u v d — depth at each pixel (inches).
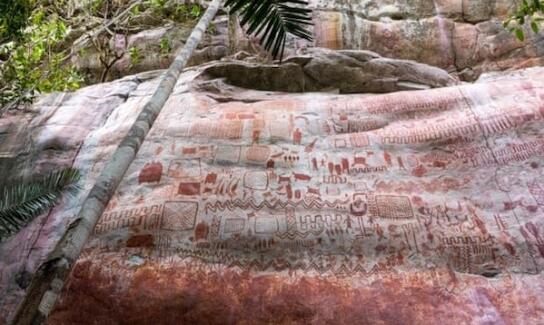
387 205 178.5
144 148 208.1
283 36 144.3
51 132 231.1
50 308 82.6
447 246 163.8
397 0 333.4
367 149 206.1
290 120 223.5
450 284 152.3
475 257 160.4
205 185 187.9
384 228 170.1
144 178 191.9
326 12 329.7
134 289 151.0
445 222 171.9
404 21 327.0
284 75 267.9
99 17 346.3
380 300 148.4
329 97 246.7
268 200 181.3
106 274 154.9
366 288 151.9
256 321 144.9
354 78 266.2
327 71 267.6
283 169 196.2
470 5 329.1
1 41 259.1
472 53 317.4
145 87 269.0
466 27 323.9
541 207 172.6
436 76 264.4
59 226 177.9
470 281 153.1
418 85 261.7
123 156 115.8
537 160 189.3
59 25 288.4
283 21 143.3
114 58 331.9
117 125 231.0
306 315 145.7
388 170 195.5
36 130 234.8
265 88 270.1
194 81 258.8
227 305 148.0
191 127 220.2
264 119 223.9
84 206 101.8
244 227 170.6
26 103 259.4
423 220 172.9
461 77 313.4
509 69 307.6
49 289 84.1
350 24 326.3
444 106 224.8
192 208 177.3
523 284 150.9
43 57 322.3
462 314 144.1
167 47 327.6
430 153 202.2
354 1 333.4
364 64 268.2
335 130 218.8
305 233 168.6
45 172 207.3
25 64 266.8
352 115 226.7
